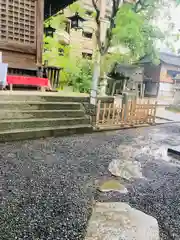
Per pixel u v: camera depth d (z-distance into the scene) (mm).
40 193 2434
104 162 3533
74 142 4559
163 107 13195
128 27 12188
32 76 7270
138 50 13773
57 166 3229
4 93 5230
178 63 22547
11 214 2025
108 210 2168
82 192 2531
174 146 4730
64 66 13133
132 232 1866
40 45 7203
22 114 4770
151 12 13969
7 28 6578
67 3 9344
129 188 2729
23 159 3395
